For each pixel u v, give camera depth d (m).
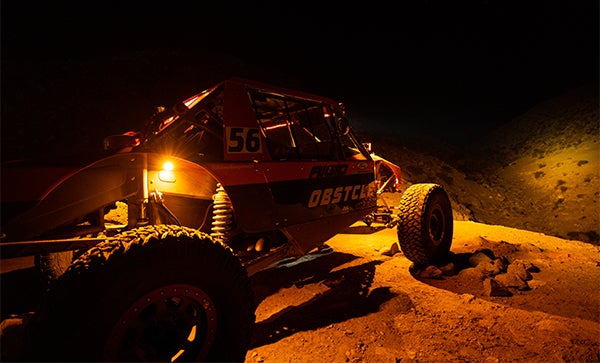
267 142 3.25
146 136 2.95
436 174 19.69
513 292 3.79
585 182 20.25
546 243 5.85
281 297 3.67
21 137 9.89
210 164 2.67
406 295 3.64
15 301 3.36
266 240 3.30
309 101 3.70
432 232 4.61
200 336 2.14
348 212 4.02
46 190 2.08
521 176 23.88
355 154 4.32
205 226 3.23
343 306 3.45
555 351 2.67
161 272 1.90
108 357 1.74
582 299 3.60
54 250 2.39
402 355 2.65
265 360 2.59
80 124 11.43
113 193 2.41
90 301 1.70
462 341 2.83
